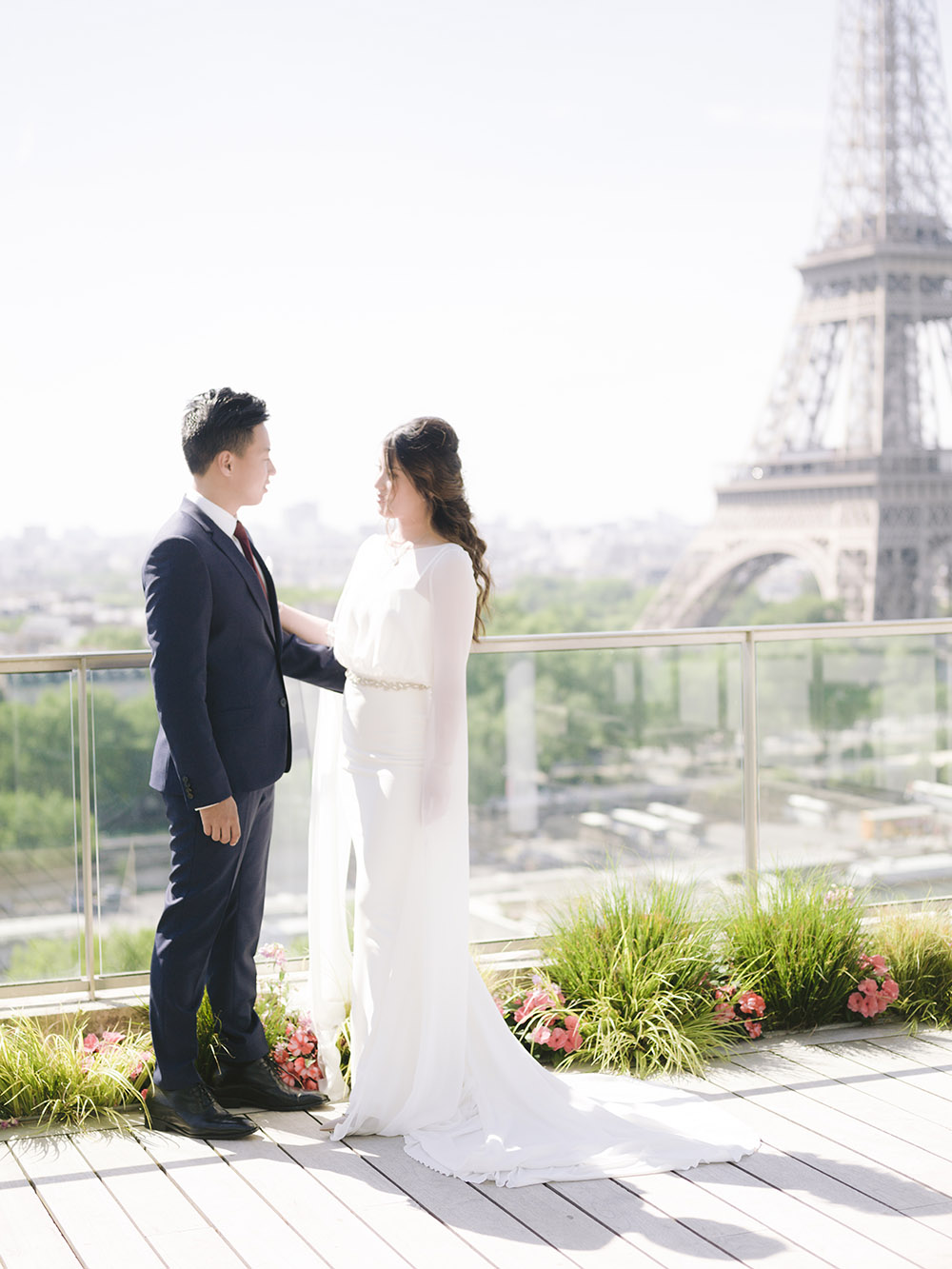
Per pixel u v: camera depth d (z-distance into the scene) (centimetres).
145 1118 284
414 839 280
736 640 396
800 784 407
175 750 265
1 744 325
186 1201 244
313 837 306
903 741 418
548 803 378
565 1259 221
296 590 8419
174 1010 277
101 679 332
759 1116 286
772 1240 227
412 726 279
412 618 275
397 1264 220
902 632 414
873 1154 264
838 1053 329
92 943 335
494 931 374
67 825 332
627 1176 254
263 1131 279
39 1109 286
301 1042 307
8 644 8194
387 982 278
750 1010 335
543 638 375
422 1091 277
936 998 357
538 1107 276
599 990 331
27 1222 236
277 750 285
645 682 387
